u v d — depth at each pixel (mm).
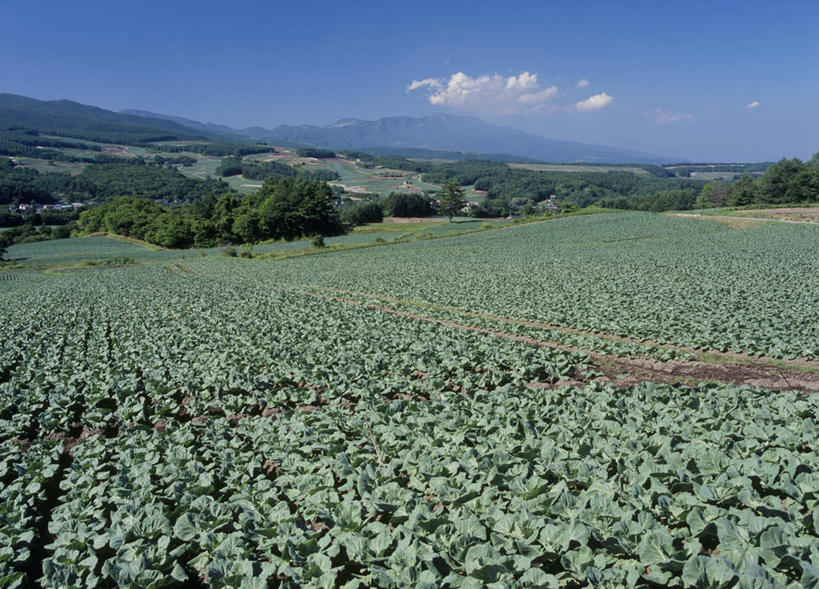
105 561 7070
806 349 16047
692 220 79625
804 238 52594
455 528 6949
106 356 18969
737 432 9570
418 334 19922
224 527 7746
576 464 8367
